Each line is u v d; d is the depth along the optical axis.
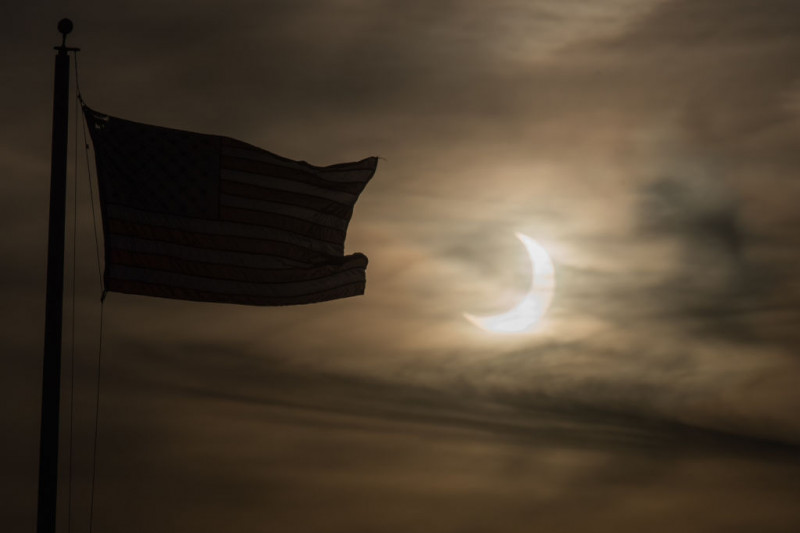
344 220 43.25
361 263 43.56
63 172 32.91
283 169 41.56
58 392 31.98
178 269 38.91
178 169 39.41
